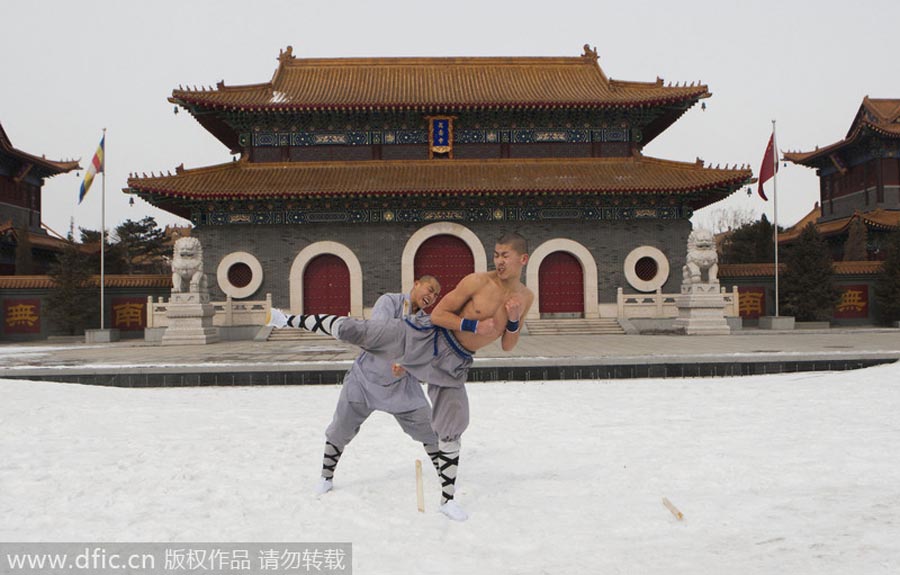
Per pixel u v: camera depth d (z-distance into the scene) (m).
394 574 4.14
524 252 5.62
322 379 16.25
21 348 27.02
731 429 8.96
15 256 41.47
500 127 36.12
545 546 4.67
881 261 36.53
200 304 28.34
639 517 5.30
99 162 31.81
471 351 5.78
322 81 37.91
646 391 13.66
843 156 47.19
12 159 43.91
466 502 5.84
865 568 4.04
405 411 6.22
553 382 15.77
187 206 34.28
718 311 29.33
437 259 34.50
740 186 32.94
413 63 39.84
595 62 39.50
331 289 34.25
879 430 8.62
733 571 4.07
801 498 5.66
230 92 35.44
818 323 33.75
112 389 14.54
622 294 32.69
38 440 8.66
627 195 33.50
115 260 44.09
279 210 33.94
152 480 6.54
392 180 33.31
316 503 5.79
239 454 7.79
